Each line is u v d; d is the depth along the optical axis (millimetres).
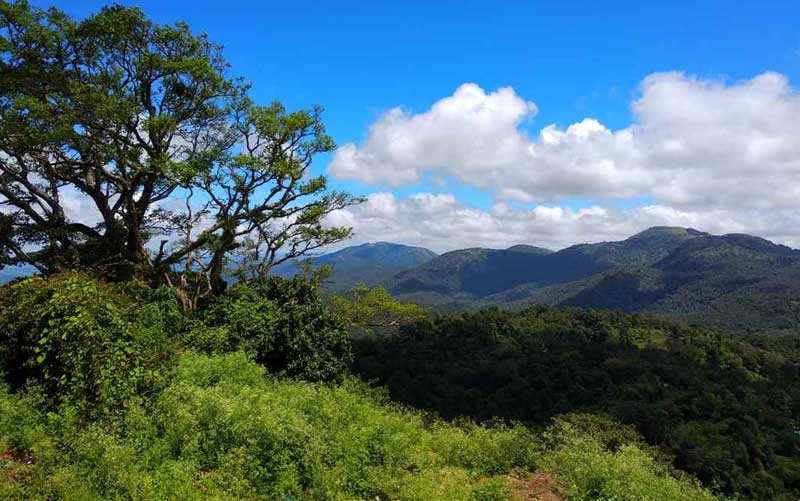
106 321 9758
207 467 7461
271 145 21297
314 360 14930
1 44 17281
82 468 6398
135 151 18609
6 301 9883
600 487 9047
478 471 9812
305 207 22422
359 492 8195
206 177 19125
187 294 20750
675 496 9648
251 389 10477
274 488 7270
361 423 10633
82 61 19578
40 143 17391
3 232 19312
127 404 8203
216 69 21578
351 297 25047
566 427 12797
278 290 16531
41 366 9070
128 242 20422
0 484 5664
